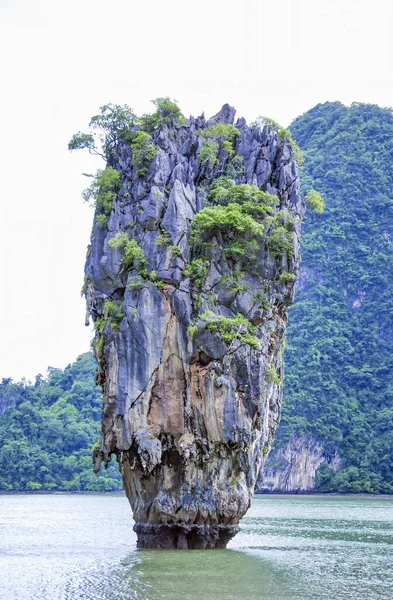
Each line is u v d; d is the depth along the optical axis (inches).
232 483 2030.0
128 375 2006.6
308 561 1991.9
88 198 2209.6
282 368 2322.8
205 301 2039.9
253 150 2289.6
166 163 2160.4
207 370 1991.9
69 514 4384.8
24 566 1893.5
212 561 1889.8
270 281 2122.3
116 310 2060.8
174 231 2047.2
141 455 1959.9
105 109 2274.9
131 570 1775.3
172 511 2000.5
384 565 1950.1
